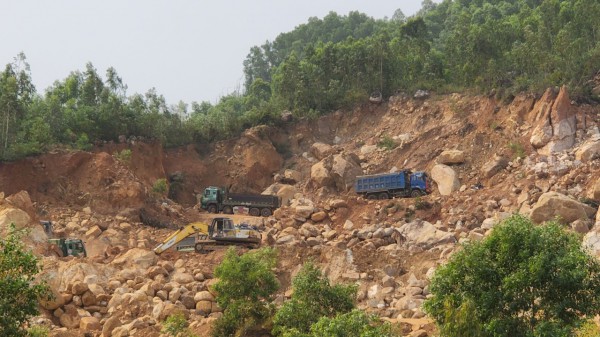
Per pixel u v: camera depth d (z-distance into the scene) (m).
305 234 62.00
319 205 70.81
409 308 44.09
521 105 74.44
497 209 62.62
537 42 78.94
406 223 63.00
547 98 72.12
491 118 76.00
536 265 28.72
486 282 29.97
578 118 69.81
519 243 29.80
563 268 28.78
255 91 119.25
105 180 69.56
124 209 68.00
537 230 29.77
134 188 68.94
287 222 66.25
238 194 73.62
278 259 51.44
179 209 71.94
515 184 64.81
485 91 80.00
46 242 54.75
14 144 70.81
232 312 40.47
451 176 69.44
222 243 55.50
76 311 45.31
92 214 66.50
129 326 42.44
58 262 49.91
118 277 49.38
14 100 73.00
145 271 50.62
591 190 59.78
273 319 38.78
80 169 70.75
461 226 60.78
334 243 57.50
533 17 93.62
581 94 72.81
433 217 64.44
